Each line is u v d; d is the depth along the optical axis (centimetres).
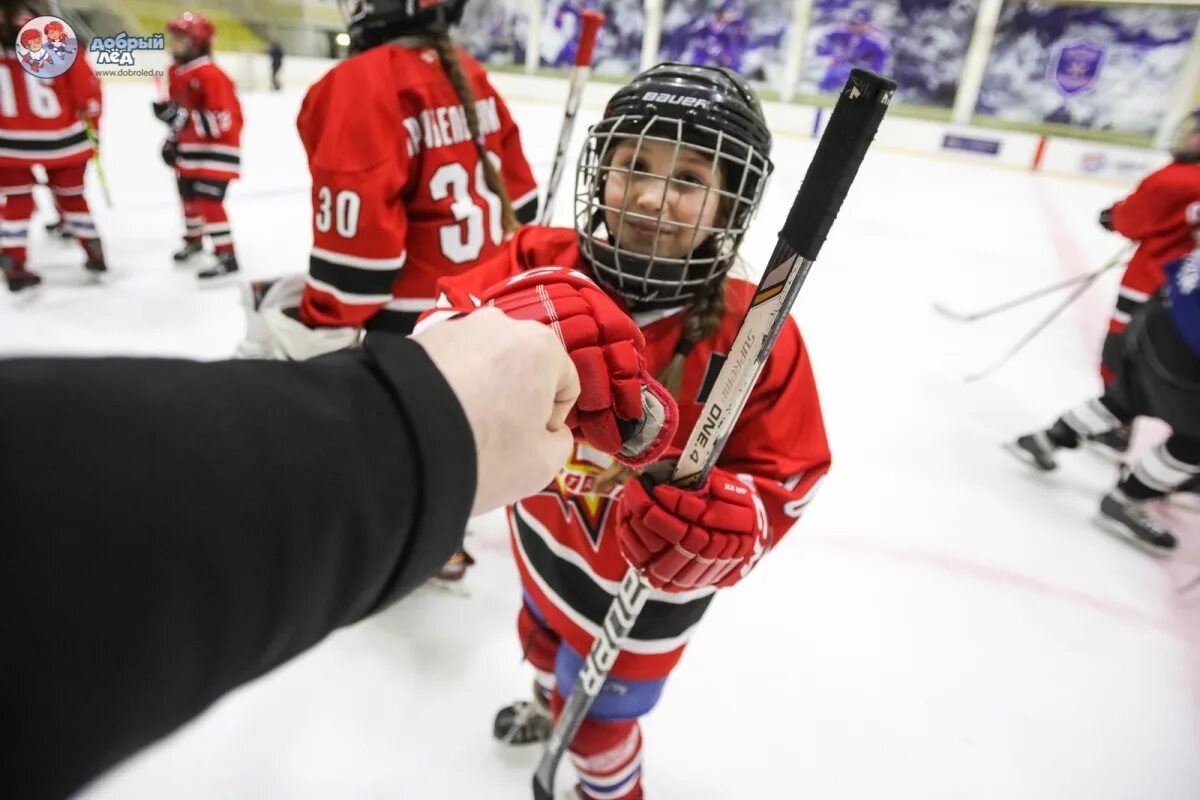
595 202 95
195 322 312
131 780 128
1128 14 974
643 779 140
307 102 145
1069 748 155
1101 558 215
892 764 148
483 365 36
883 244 555
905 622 185
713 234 96
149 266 369
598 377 64
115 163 566
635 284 95
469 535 199
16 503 21
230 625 25
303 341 156
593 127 96
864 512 228
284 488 26
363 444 29
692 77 91
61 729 22
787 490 94
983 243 580
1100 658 179
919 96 1127
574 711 107
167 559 23
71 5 284
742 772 143
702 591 102
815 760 147
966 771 148
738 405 74
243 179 570
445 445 31
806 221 60
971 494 242
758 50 1195
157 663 23
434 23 150
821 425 101
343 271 145
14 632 21
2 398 23
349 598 30
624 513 85
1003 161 1009
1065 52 1020
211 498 24
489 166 164
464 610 173
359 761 137
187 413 25
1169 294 203
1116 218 271
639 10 1237
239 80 1054
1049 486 251
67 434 23
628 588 92
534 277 73
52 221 427
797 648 174
